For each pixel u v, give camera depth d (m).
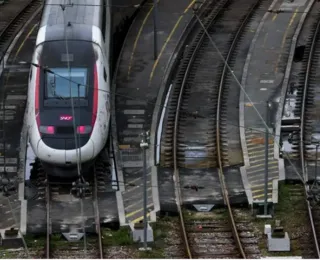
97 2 131.50
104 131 119.19
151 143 127.00
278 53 148.75
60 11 129.12
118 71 143.12
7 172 121.69
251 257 104.88
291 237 109.00
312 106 136.12
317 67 145.75
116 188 118.69
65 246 107.50
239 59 147.62
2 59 144.00
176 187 118.88
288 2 164.88
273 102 136.25
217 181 120.25
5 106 135.12
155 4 144.38
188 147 127.25
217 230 110.69
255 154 124.88
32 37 153.00
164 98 137.25
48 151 115.44
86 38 124.25
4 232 108.88
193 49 149.75
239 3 164.12
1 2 164.25
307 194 115.06
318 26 155.50
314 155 125.38
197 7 160.88
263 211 113.75
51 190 118.00
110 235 109.81
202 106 135.88
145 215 105.69
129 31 154.12
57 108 118.00
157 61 145.62
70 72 120.31
